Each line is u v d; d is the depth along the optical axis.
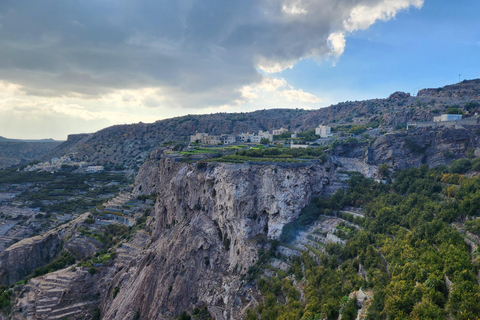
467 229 55.22
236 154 120.44
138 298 99.06
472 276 42.53
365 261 59.56
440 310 40.56
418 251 55.28
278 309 62.31
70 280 114.50
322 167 103.56
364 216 80.94
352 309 49.50
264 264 80.69
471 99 157.38
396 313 42.69
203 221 103.12
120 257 123.19
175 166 128.12
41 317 102.62
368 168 103.56
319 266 67.31
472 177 72.25
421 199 73.19
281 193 91.94
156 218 131.00
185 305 89.25
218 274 91.62
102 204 187.00
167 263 99.75
